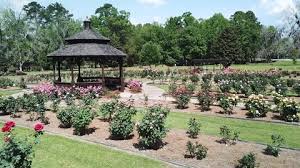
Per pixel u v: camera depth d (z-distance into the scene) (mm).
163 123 13812
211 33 98875
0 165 8898
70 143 14820
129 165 12203
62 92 28797
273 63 87625
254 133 16328
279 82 32219
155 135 13438
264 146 14039
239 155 12812
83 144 14648
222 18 110875
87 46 32031
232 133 16266
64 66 77625
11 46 70312
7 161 9016
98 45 32531
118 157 12977
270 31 98562
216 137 15305
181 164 12086
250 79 36375
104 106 18406
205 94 22984
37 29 80625
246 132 16516
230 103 20891
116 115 15594
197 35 94250
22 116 20734
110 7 101938
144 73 54094
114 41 87250
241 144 14273
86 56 31094
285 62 90375
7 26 72812
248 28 99688
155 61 74375
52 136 15977
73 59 33500
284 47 92312
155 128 13508
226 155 12820
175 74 53938
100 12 100375
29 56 73250
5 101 21234
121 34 95750
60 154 13539
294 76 46375
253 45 96812
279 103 19797
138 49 90312
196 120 19188
